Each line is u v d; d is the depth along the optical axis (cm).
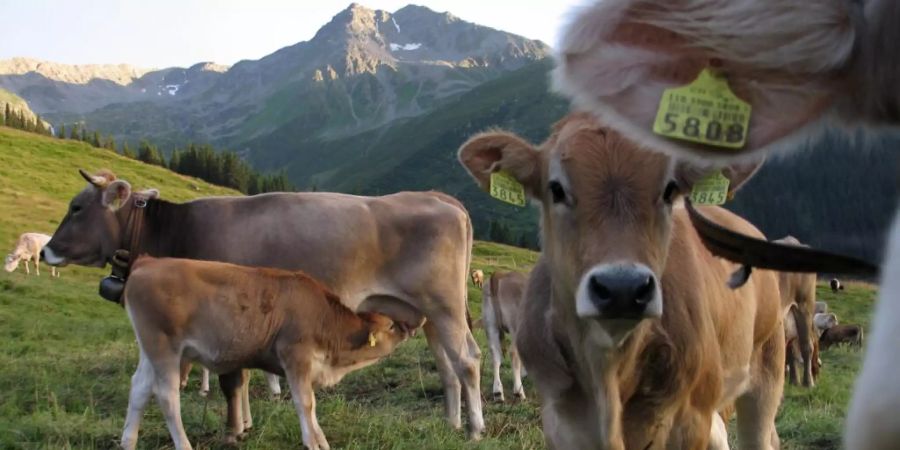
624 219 191
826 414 488
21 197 2686
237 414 417
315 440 400
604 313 181
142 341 388
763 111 87
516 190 219
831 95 82
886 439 57
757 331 275
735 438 424
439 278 494
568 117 214
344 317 425
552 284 209
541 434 424
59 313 1194
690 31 81
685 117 88
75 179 3203
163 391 385
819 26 77
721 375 221
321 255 487
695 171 194
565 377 210
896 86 76
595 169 194
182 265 396
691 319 206
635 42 90
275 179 5391
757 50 79
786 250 106
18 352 731
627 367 200
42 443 391
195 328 393
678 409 209
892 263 60
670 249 213
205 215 505
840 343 1064
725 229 112
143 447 397
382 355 439
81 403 482
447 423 460
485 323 671
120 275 514
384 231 495
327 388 557
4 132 3712
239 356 404
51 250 514
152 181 3712
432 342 497
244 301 401
